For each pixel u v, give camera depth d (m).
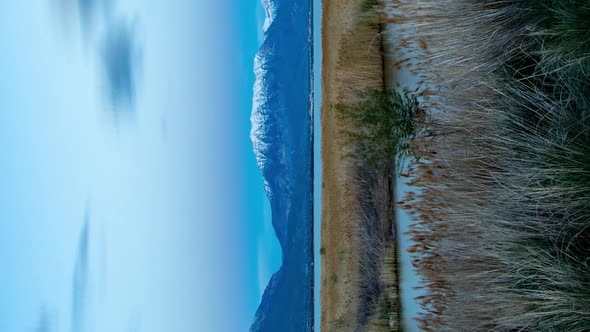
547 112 2.46
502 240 2.59
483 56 2.75
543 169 2.34
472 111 2.79
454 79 2.86
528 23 2.57
